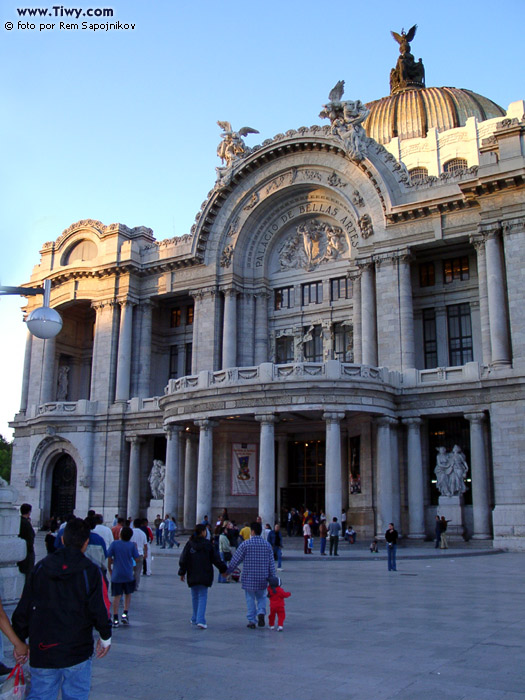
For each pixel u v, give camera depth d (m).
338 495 39.09
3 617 7.56
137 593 21.30
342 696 9.49
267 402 41.16
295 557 33.66
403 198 49.09
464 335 49.53
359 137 50.75
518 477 39.94
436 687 9.87
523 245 42.44
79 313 68.88
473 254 49.59
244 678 10.55
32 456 60.56
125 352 59.56
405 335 47.03
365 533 44.62
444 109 81.56
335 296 54.78
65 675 7.24
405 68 94.12
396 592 20.72
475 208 46.22
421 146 78.19
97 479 57.75
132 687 10.14
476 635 13.62
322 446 50.94
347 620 15.58
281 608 14.52
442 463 43.72
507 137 43.41
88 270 61.78
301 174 54.56
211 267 57.06
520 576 25.23
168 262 58.81
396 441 44.41
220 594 21.53
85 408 58.78
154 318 63.12
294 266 56.84
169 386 47.44
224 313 56.22
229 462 49.31
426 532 44.19
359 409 40.78
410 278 48.97
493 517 40.06
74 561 7.48
